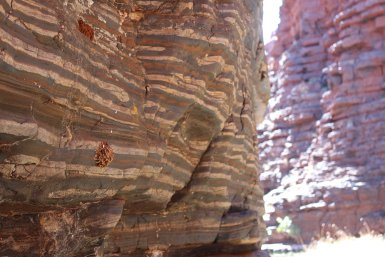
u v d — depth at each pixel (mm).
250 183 7902
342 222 20516
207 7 5395
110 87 4309
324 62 24562
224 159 6535
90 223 4531
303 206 21484
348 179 21328
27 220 4035
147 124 4941
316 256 15211
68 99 3701
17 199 3611
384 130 21391
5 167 3346
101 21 4414
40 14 3430
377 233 19391
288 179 23734
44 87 3422
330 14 24562
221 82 5816
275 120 25188
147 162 4945
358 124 22125
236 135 6887
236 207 7219
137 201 5199
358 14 23000
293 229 20438
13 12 3203
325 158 22734
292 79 25062
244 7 6871
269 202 22578
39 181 3652
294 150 24172
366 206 20312
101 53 4281
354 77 22672
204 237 6520
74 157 3906
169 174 5574
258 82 9016
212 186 6402
